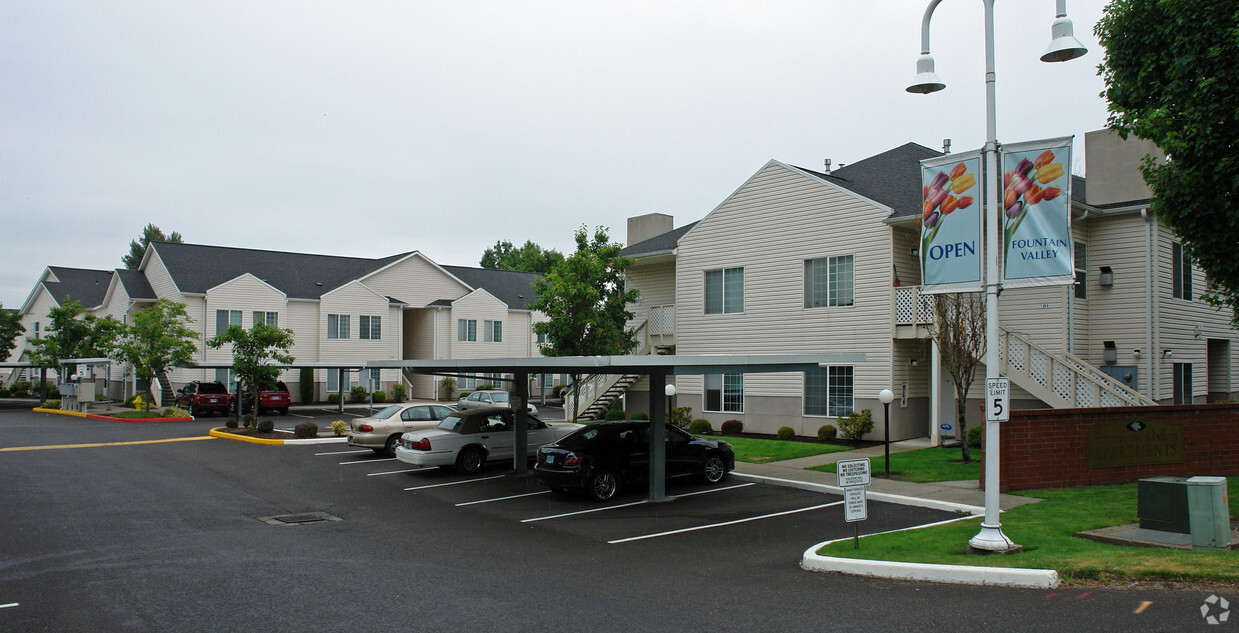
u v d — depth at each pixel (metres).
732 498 15.06
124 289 43.59
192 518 13.46
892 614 7.43
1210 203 11.84
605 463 15.05
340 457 21.80
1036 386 19.47
